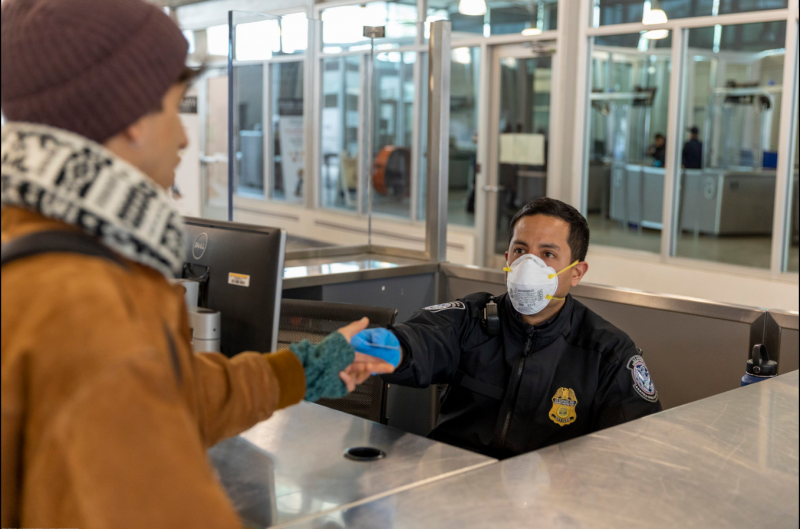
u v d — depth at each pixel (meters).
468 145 6.84
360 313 1.96
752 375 1.80
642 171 5.98
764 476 1.00
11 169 0.53
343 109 4.16
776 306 5.22
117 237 0.53
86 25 0.55
